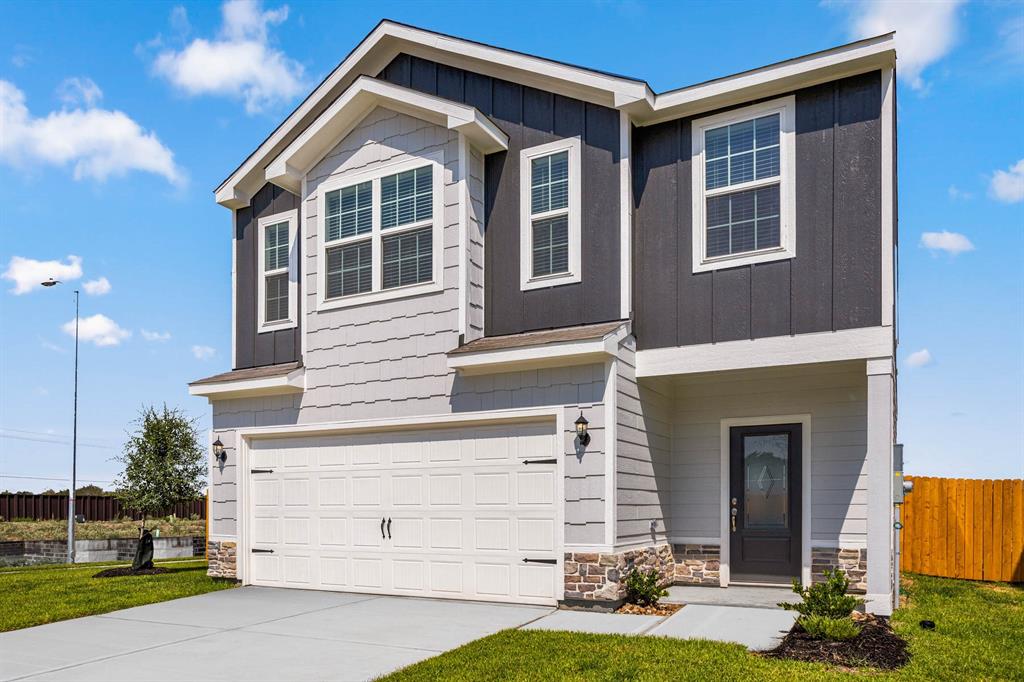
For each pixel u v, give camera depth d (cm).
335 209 1157
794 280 904
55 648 752
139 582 1232
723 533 1048
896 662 652
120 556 2261
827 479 996
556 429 936
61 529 2617
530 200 1040
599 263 981
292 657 701
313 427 1133
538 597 925
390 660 681
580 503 902
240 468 1199
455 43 1096
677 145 988
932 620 836
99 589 1140
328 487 1121
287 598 1038
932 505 1344
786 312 905
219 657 706
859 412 985
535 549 935
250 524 1191
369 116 1138
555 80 1016
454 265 1029
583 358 908
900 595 1060
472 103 1105
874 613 822
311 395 1143
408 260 1079
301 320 1173
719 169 962
